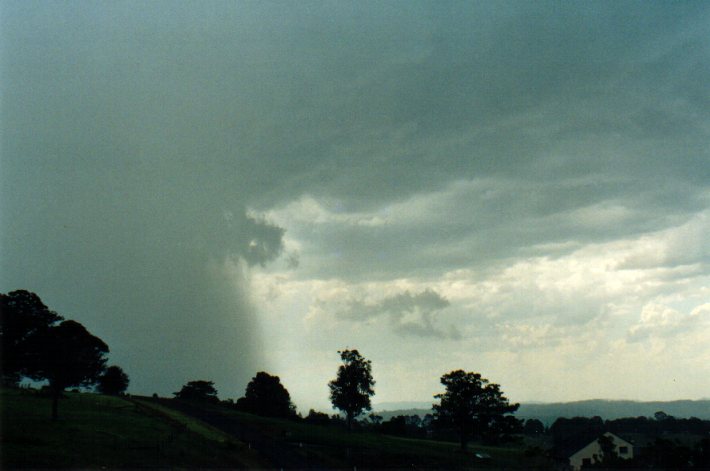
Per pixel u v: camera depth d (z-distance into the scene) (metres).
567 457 111.75
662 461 78.88
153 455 66.44
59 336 88.75
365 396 147.75
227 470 65.69
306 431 112.81
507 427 111.38
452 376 113.06
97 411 99.81
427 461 89.75
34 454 57.56
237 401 153.12
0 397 102.44
